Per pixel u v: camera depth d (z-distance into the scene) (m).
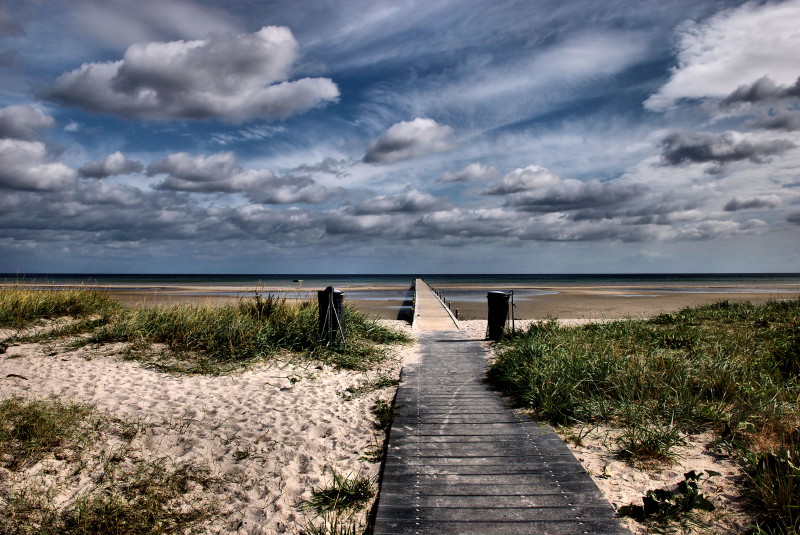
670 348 8.54
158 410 5.72
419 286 41.28
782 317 11.84
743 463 4.12
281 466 4.52
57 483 3.96
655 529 3.26
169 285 54.44
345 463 4.61
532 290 44.56
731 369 6.28
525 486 3.93
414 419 5.64
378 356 9.23
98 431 4.96
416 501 3.70
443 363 8.80
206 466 4.46
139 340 8.88
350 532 3.45
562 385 6.04
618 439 4.91
